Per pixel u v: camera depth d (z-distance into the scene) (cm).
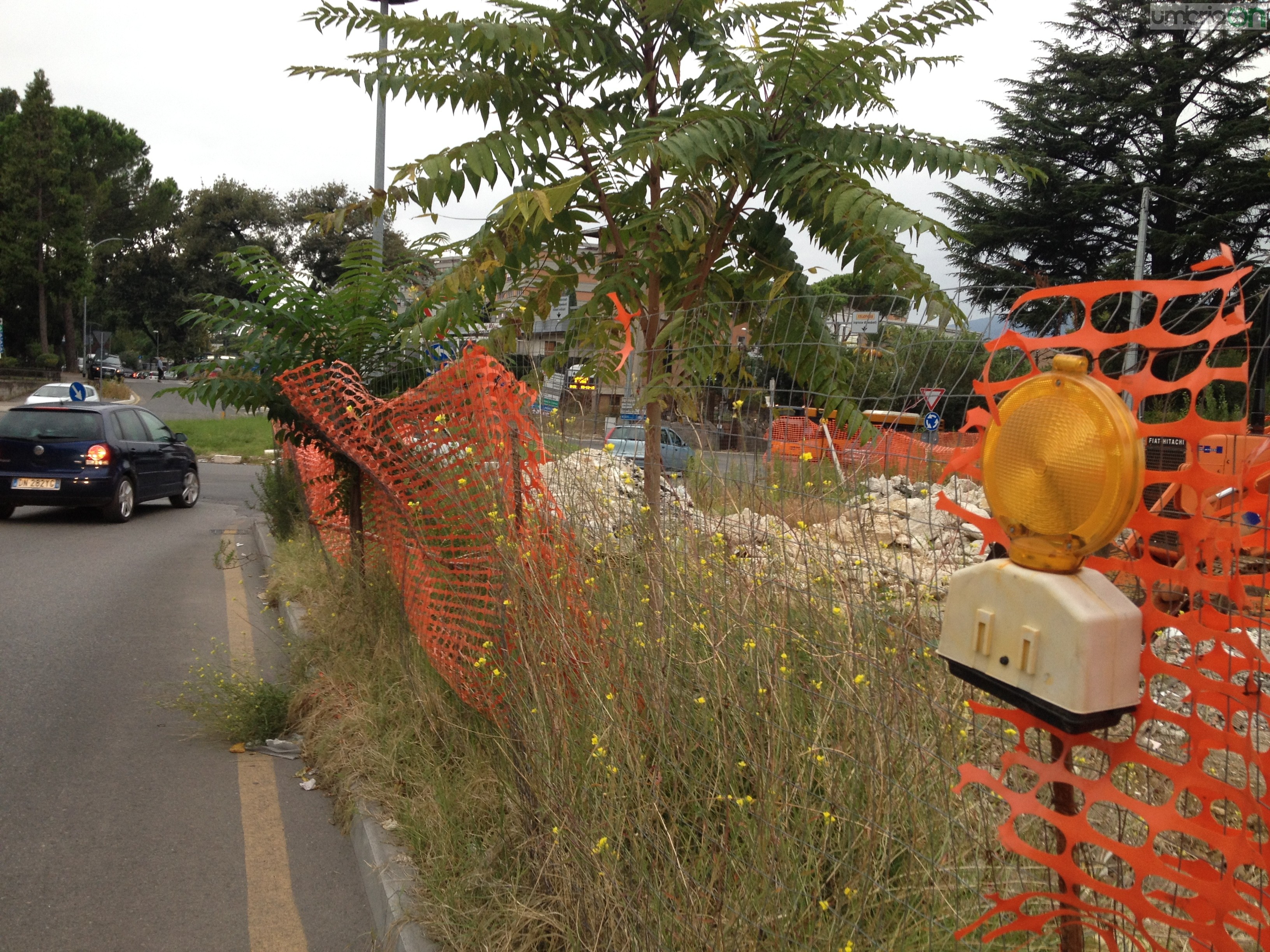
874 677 205
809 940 191
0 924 308
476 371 345
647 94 350
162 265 6844
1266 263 115
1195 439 119
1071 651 123
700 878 219
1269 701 113
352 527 654
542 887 268
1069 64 3725
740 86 321
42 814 387
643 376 330
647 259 322
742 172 313
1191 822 120
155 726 493
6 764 436
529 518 326
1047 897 140
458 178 302
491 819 313
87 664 601
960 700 193
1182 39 3531
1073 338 134
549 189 280
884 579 212
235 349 643
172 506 1513
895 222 262
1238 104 3541
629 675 267
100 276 7619
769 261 342
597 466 322
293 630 637
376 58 309
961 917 179
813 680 228
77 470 1248
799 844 203
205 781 424
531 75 324
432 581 414
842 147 313
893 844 194
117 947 297
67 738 471
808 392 241
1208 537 119
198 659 615
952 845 188
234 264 612
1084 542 125
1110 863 170
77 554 1025
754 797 226
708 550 266
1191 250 3212
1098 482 123
